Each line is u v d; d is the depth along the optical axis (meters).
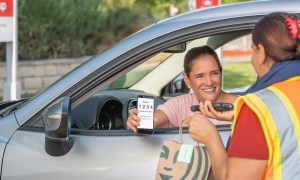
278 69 2.49
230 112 2.96
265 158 2.39
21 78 11.49
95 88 3.27
